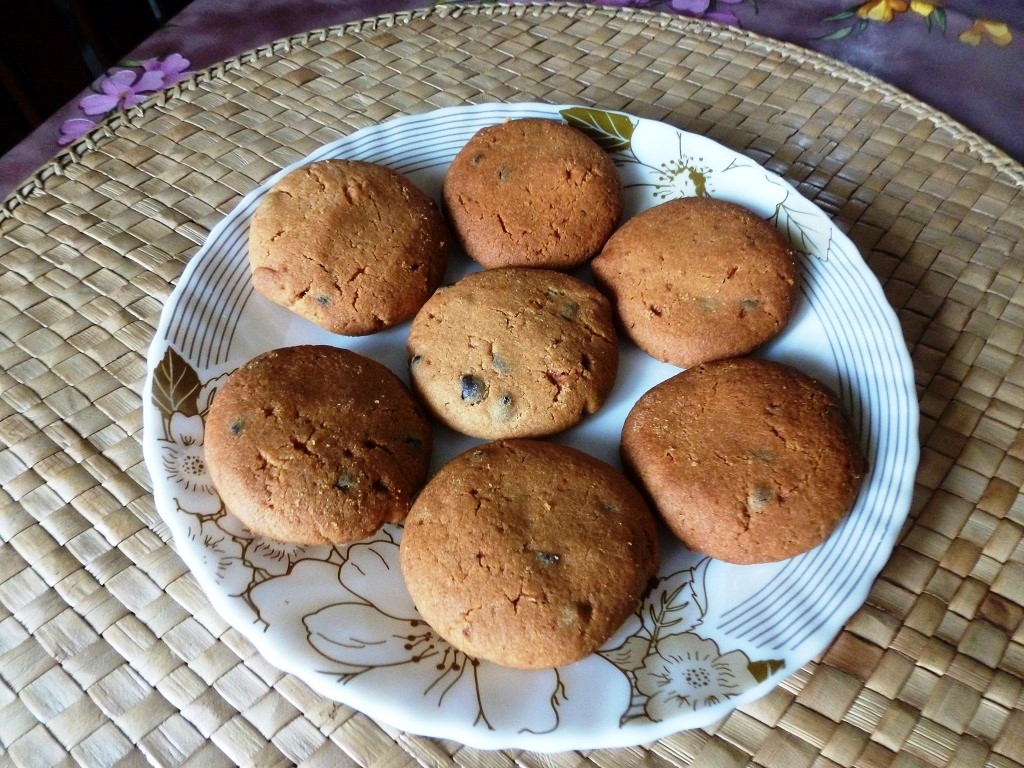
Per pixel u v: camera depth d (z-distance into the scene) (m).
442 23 0.36
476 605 0.19
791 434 0.22
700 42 0.35
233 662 0.20
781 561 0.21
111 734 0.19
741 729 0.19
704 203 0.27
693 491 0.21
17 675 0.20
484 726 0.18
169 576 0.22
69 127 0.34
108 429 0.24
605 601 0.19
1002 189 0.30
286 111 0.33
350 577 0.21
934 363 0.26
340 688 0.19
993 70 0.35
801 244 0.27
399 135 0.30
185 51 0.37
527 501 0.21
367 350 0.26
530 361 0.24
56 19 0.43
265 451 0.22
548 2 0.37
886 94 0.33
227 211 0.30
